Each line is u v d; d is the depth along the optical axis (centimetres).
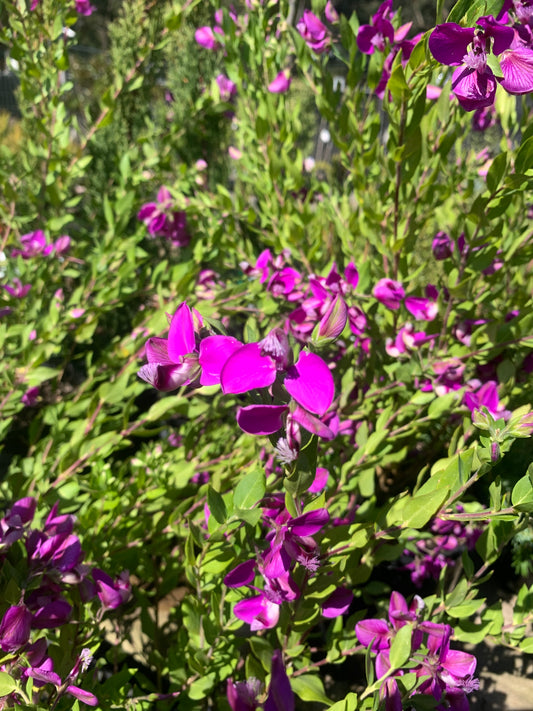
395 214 31
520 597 23
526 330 30
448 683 18
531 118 32
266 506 18
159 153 58
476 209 25
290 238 40
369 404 34
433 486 19
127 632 32
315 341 15
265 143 43
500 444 17
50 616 20
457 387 30
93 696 18
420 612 19
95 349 75
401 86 23
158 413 31
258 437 31
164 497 31
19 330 38
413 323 35
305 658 25
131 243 44
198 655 23
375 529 19
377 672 17
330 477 30
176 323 15
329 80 35
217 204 49
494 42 17
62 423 35
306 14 35
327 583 20
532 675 43
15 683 18
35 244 47
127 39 60
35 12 44
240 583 18
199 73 76
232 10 44
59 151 47
